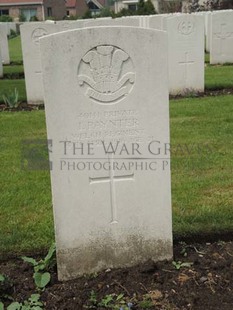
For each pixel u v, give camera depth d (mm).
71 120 1427
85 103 1424
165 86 1458
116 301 1409
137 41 1408
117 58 1409
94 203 1501
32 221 1947
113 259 1561
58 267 1517
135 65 1426
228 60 6504
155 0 17828
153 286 1471
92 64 1399
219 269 1553
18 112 3914
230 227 1825
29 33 4086
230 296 1424
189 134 3041
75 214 1492
